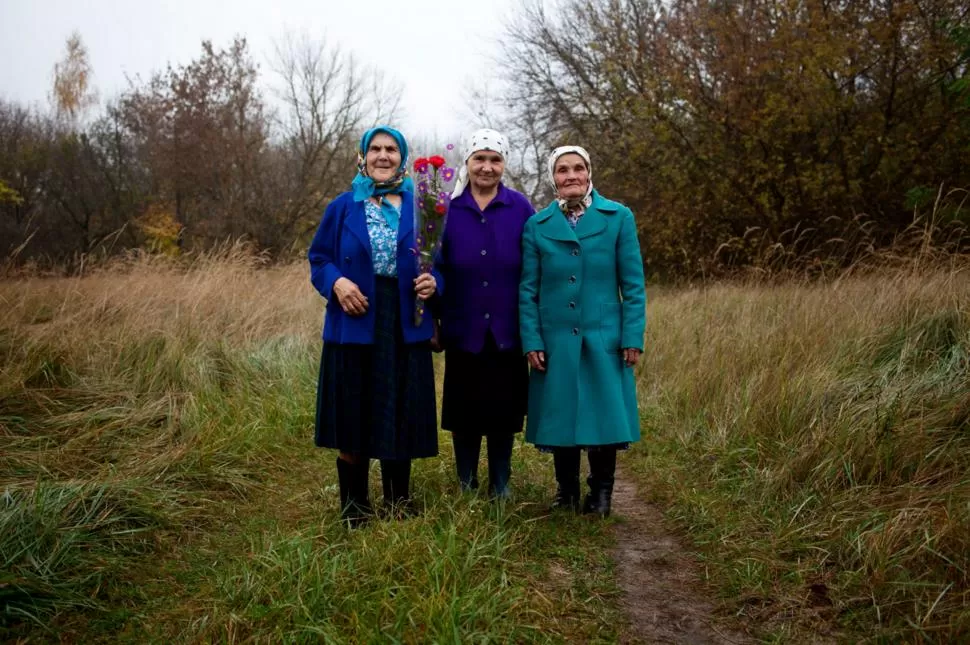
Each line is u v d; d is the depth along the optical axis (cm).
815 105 1259
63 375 439
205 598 236
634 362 324
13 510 257
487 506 303
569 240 324
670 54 1415
